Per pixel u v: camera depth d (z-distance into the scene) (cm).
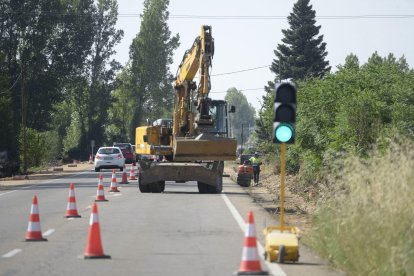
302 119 9294
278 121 3550
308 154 9150
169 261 3509
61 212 6022
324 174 7800
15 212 6097
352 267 3222
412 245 3116
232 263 3453
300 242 4209
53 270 3238
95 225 3619
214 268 3312
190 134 8444
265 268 3309
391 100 8119
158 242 4188
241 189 9319
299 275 3136
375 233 3228
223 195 7944
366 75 8731
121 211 6044
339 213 3906
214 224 5116
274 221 5422
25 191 9094
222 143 8044
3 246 4006
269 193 9481
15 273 3158
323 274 3161
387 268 2958
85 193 8375
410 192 3444
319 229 4022
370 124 7650
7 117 16962
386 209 3341
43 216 5675
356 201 3659
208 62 7919
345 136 7838
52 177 13388
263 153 16338
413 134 6900
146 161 8400
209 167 8431
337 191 4900
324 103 9050
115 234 4556
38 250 3850
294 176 11756
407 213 3309
